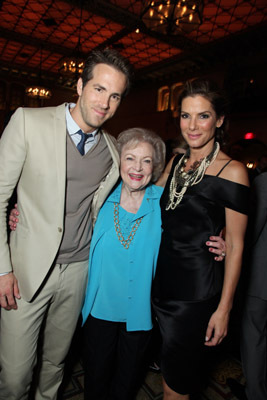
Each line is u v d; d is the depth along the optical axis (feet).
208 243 4.32
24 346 4.65
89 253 5.27
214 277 4.44
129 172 4.89
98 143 4.97
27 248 4.58
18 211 4.81
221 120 4.48
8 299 4.49
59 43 32.81
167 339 4.60
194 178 4.54
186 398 4.68
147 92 42.91
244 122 30.37
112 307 4.97
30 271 4.52
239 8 22.68
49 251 4.59
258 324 5.87
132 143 4.83
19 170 4.47
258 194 5.65
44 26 28.91
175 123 4.80
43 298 4.79
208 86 4.25
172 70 37.37
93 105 4.42
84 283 5.36
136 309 4.95
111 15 23.53
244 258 6.08
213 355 7.65
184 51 31.37
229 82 30.19
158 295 4.94
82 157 4.76
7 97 44.42
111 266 4.98
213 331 4.43
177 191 4.79
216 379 6.77
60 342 5.41
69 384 6.33
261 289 5.70
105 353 5.13
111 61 4.33
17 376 4.62
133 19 23.99
